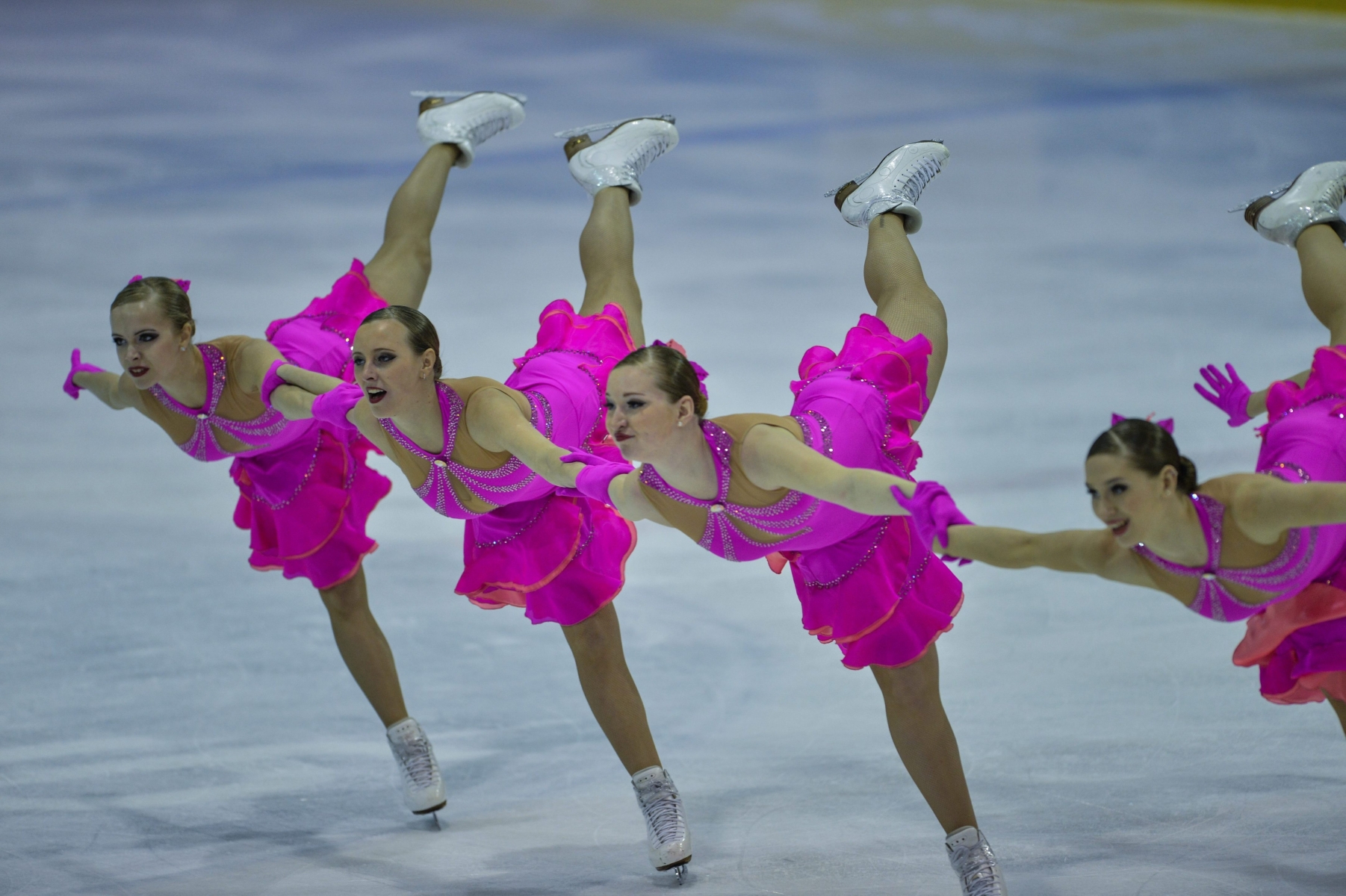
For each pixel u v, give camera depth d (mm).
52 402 34688
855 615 14938
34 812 17484
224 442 18594
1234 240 45688
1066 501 26094
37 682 21188
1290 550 12562
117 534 27422
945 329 18359
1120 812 16281
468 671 21953
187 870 16062
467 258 45781
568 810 17609
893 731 15086
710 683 21125
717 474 14375
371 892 15430
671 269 44281
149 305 17359
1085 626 22391
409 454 16672
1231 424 17109
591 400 17828
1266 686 14492
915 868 15461
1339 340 16500
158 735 19672
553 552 16656
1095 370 33906
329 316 20219
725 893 15102
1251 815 15898
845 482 13250
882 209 20078
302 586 25469
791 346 36344
